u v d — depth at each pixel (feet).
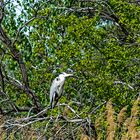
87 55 60.64
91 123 56.13
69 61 63.67
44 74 66.85
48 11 71.05
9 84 74.54
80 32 62.13
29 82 73.10
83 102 63.52
